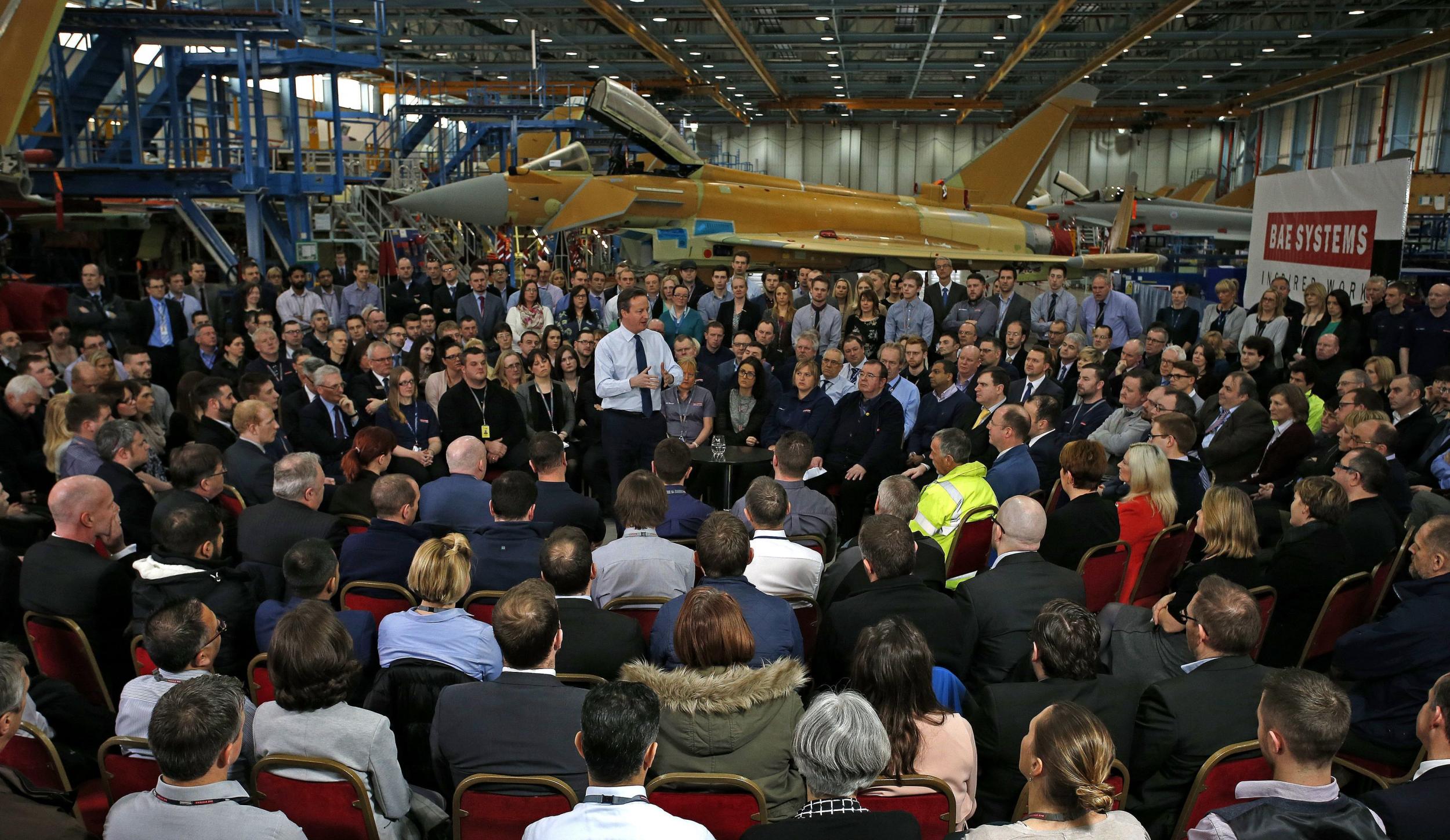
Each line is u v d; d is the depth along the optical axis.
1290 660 4.18
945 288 11.14
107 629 3.63
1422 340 8.17
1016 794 2.78
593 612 3.32
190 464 4.38
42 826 2.29
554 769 2.65
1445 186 20.97
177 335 9.16
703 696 2.63
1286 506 5.90
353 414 6.55
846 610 3.36
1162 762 2.78
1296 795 2.18
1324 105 36.25
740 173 15.51
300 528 4.18
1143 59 30.69
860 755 2.10
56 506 3.64
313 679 2.61
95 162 12.56
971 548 4.86
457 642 3.16
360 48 26.19
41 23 9.45
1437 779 2.33
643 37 25.41
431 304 10.54
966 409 7.00
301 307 9.93
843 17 24.50
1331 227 9.73
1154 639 3.55
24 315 8.89
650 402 6.85
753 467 7.17
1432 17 24.78
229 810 2.16
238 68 12.09
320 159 17.72
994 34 25.86
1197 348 8.06
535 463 4.88
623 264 11.07
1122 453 6.35
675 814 2.53
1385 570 4.45
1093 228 28.44
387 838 2.74
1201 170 46.09
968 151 45.53
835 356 7.20
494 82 33.53
